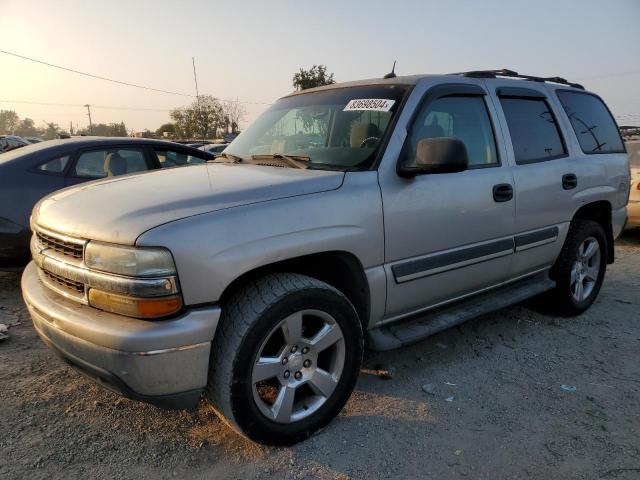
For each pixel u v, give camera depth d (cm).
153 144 637
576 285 453
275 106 411
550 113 428
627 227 852
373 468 252
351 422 291
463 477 247
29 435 274
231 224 237
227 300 257
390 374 342
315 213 263
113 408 302
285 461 256
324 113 350
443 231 323
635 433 282
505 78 404
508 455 263
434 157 281
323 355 286
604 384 338
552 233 409
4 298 499
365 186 287
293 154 333
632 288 556
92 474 245
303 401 279
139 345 218
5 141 2981
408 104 319
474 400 316
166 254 220
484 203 346
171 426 285
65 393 318
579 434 281
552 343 403
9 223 497
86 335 229
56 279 264
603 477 246
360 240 281
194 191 259
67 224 252
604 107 511
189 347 226
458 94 350
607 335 420
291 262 271
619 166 486
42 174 529
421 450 267
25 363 358
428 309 337
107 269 228
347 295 297
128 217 234
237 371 239
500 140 371
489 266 360
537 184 388
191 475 246
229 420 247
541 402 314
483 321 447
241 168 320
